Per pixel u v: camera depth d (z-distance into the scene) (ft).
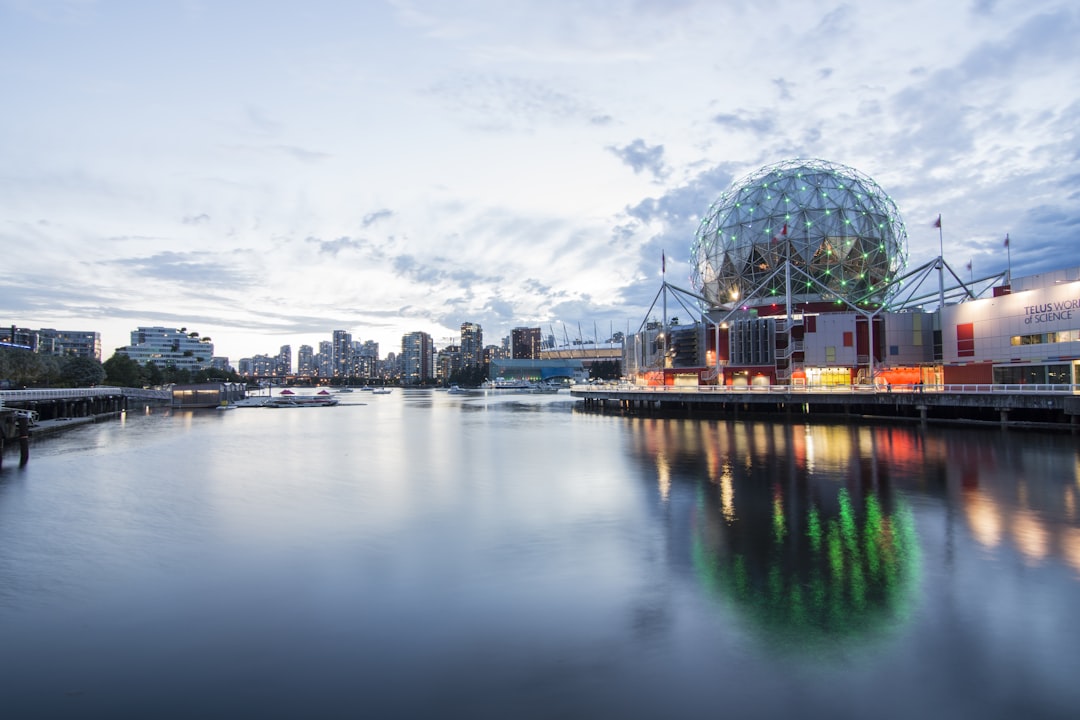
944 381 175.42
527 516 62.08
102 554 50.78
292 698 28.35
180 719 26.86
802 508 63.77
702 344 244.22
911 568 44.83
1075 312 150.71
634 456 105.40
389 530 57.21
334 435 162.40
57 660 32.32
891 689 28.71
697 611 37.47
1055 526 55.98
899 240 264.11
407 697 28.30
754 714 26.78
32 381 336.70
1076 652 32.04
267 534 56.39
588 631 34.88
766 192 257.96
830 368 209.97
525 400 422.00
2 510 67.77
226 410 304.71
